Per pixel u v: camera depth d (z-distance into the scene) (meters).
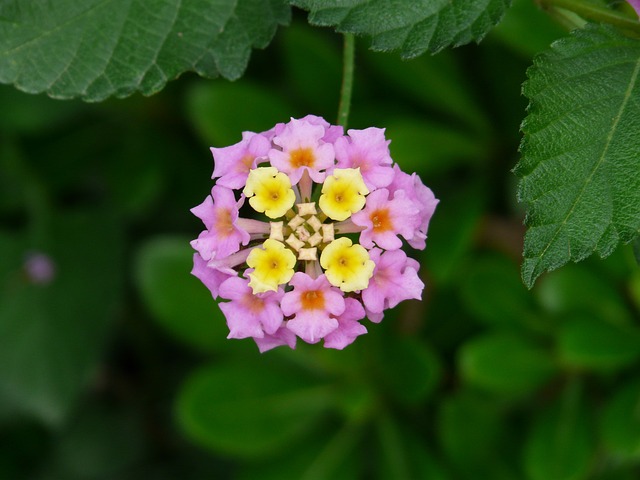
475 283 0.34
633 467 0.34
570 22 0.26
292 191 0.25
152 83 0.27
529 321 0.33
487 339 0.33
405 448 0.34
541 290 0.33
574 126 0.25
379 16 0.26
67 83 0.27
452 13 0.26
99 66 0.27
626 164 0.25
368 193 0.25
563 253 0.25
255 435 0.34
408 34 0.26
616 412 0.32
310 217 0.25
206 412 0.34
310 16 0.26
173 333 0.34
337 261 0.25
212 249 0.25
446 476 0.34
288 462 0.34
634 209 0.25
